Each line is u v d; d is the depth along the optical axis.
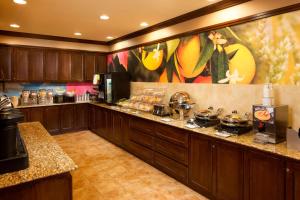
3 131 1.57
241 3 2.96
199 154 2.91
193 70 3.81
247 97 2.98
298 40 2.43
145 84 5.14
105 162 4.10
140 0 3.12
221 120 3.04
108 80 5.82
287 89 2.55
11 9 3.53
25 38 5.54
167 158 3.50
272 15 2.64
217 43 3.36
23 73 5.57
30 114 5.59
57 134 6.04
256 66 2.85
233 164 2.48
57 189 1.64
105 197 2.90
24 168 1.65
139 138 4.20
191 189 3.09
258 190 2.24
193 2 3.20
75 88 6.73
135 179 3.42
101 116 5.69
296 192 1.94
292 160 1.95
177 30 4.08
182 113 3.76
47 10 3.58
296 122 2.48
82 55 6.46
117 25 4.57
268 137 2.35
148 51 4.97
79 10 3.57
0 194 1.44
